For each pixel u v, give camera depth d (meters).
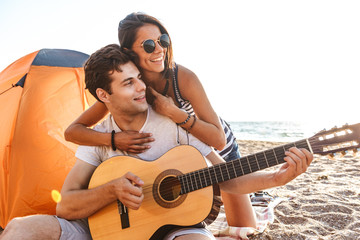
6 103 3.50
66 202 1.60
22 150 3.20
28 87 3.53
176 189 1.73
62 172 3.23
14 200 3.08
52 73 3.72
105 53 1.69
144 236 1.56
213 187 1.70
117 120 1.88
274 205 3.09
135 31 1.98
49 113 3.45
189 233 1.43
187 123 1.88
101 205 1.57
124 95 1.69
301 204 3.09
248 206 2.46
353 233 2.36
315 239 2.31
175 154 1.73
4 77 4.09
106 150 1.84
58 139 3.36
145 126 1.83
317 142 1.46
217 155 1.88
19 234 1.34
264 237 2.40
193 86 2.25
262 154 1.54
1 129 3.35
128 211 1.60
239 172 1.58
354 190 3.46
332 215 2.74
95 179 1.69
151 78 2.19
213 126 2.05
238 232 2.36
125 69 1.67
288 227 2.57
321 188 3.64
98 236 1.57
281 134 25.27
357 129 1.43
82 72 3.95
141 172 1.69
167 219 1.59
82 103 3.80
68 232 1.51
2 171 3.20
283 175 1.45
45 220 1.46
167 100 1.87
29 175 3.13
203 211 1.59
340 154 1.44
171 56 2.17
